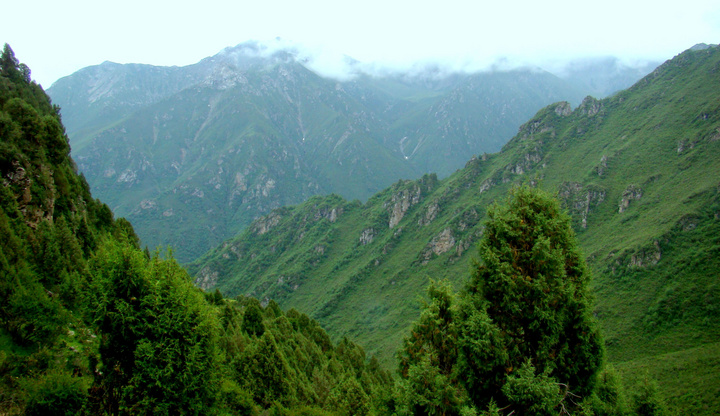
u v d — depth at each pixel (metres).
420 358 21.09
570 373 19.30
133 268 18.98
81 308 18.88
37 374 19.73
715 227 101.62
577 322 19.52
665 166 146.88
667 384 63.66
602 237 135.25
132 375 18.34
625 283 105.00
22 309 23.12
